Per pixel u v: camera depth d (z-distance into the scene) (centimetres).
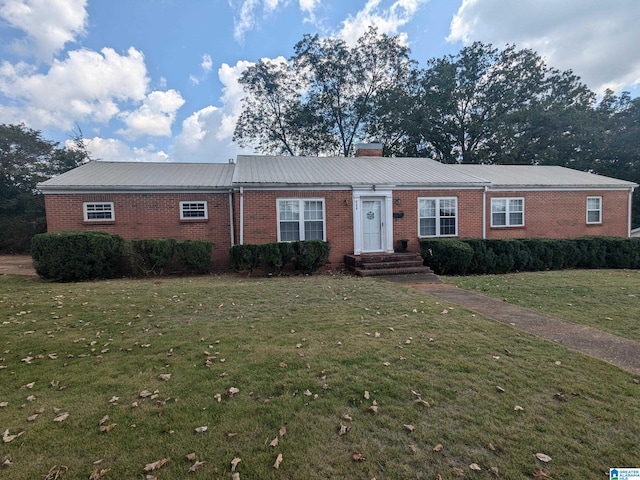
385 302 679
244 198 1164
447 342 453
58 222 1134
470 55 2877
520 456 241
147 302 679
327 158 1650
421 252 1226
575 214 1501
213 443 258
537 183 1447
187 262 1095
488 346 439
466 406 303
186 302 680
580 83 2903
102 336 494
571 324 538
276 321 556
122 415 294
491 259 1145
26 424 282
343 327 521
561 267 1240
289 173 1317
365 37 2891
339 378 356
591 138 2602
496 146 2727
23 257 2042
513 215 1439
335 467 233
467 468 231
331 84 2969
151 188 1181
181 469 231
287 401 313
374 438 262
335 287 836
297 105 3008
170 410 301
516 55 2866
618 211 1547
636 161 2572
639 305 663
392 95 2741
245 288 822
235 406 306
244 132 3088
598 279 973
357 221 1236
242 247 1061
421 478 222
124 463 237
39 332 509
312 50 2914
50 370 386
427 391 329
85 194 1150
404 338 470
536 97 2917
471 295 762
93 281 980
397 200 1270
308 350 430
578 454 243
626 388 330
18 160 2617
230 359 407
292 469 231
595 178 1606
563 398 313
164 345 457
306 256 1102
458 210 1324
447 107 2788
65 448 253
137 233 1186
